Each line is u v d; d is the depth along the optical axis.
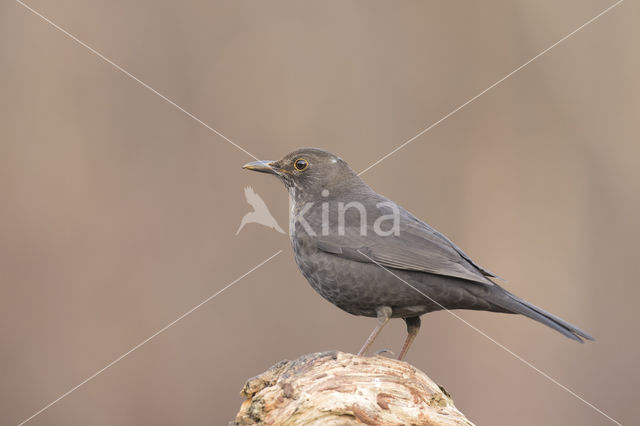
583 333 7.64
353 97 14.77
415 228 8.58
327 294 8.77
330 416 6.73
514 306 7.98
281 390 6.90
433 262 8.16
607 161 15.67
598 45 15.67
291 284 13.91
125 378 13.55
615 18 15.66
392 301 8.38
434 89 15.07
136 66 14.20
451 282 8.13
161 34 14.33
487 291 8.08
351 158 14.69
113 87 14.07
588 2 15.66
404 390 6.94
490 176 15.12
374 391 6.86
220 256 13.91
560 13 15.61
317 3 14.78
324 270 8.58
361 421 6.72
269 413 6.88
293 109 14.58
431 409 6.92
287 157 9.53
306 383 6.88
